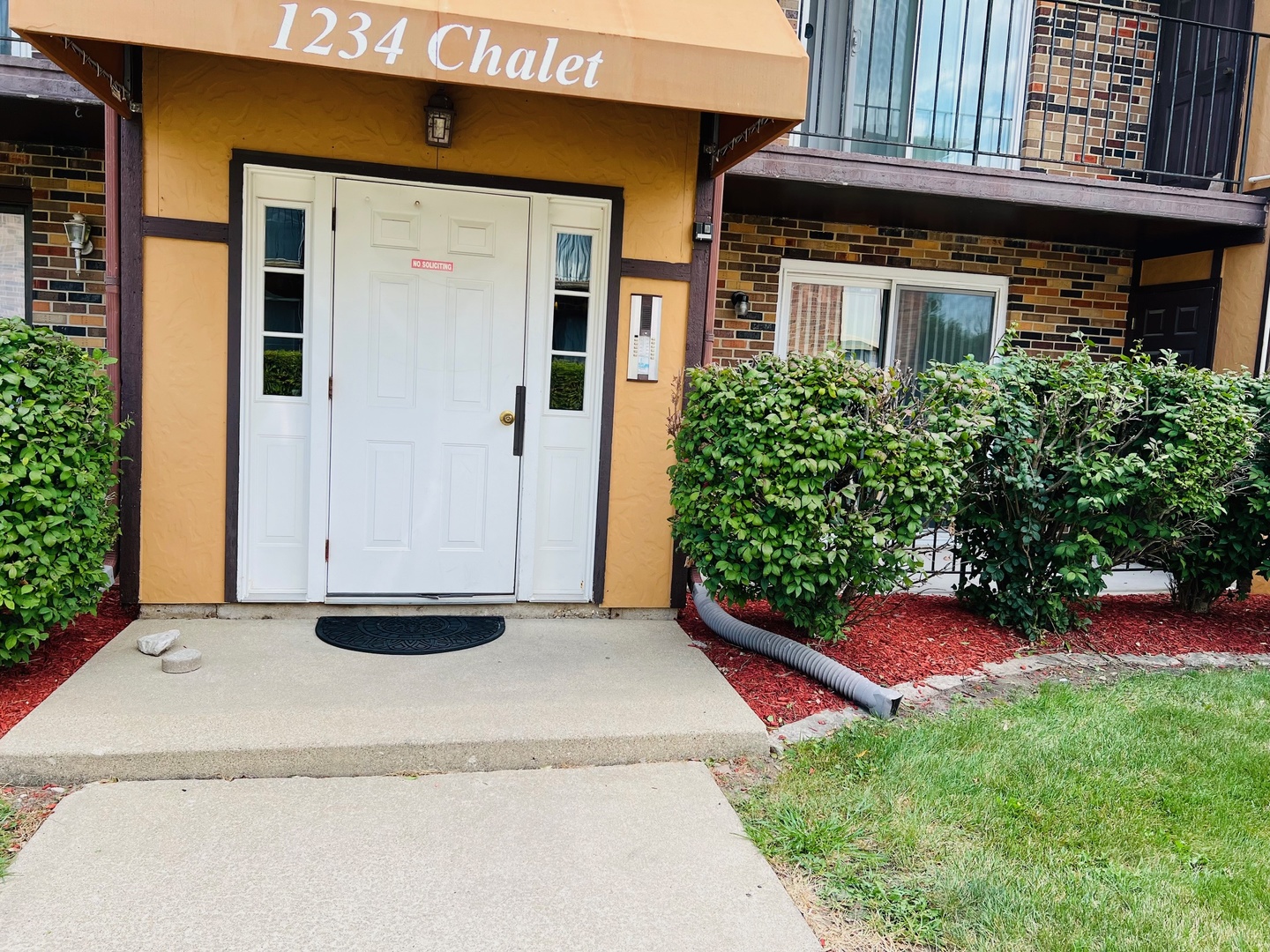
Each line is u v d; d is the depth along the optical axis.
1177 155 7.60
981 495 5.12
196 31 3.37
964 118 7.55
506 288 4.73
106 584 4.02
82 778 3.13
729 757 3.59
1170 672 4.84
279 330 4.56
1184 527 5.37
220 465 4.48
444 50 3.55
